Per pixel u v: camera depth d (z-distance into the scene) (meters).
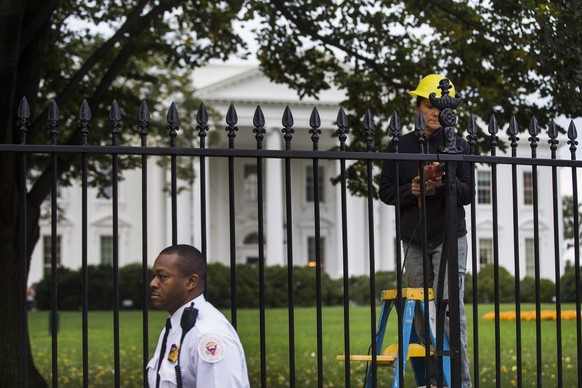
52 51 11.91
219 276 35.31
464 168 5.55
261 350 4.61
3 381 8.73
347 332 4.72
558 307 5.19
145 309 4.48
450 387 5.12
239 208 48.72
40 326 22.09
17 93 9.12
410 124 11.79
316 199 4.68
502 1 7.71
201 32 12.07
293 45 12.02
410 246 5.77
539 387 5.13
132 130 12.85
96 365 12.95
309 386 10.48
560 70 7.72
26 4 8.44
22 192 4.37
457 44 10.66
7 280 8.91
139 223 46.47
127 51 10.45
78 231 45.50
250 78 43.84
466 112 10.73
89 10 12.48
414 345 5.34
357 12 11.11
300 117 44.09
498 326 4.97
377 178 12.00
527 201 48.41
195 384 3.77
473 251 4.96
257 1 11.23
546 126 9.55
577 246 5.21
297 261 49.00
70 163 10.45
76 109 12.20
